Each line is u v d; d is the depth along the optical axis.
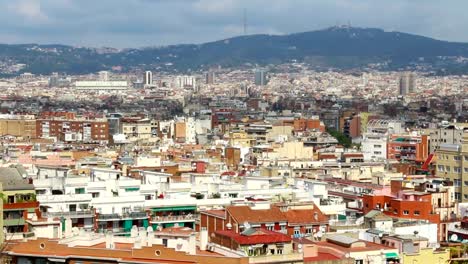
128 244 192.62
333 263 196.50
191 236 193.75
